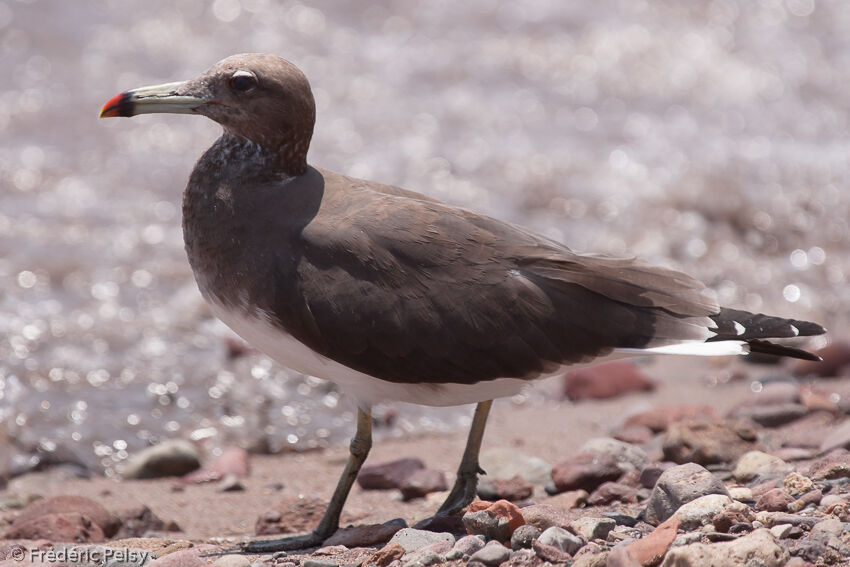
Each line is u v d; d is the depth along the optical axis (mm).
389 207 8273
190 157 21312
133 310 15719
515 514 7535
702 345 8031
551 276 8109
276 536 9250
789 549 6734
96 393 13312
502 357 8062
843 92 25250
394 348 8055
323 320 8055
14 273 16578
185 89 8547
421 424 12594
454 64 26047
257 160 8484
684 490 7738
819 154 22000
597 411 12594
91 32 26703
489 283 8047
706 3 29734
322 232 8156
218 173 8523
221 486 10852
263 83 8383
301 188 8445
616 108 24219
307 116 8500
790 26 28641
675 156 21734
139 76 24719
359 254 8078
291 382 13734
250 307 8305
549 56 26625
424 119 23312
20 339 14633
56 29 26719
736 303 16141
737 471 9281
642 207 19484
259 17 28062
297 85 8430
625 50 26984
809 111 24266
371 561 7332
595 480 9594
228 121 8484
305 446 12242
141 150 21516
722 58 26844
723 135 22984
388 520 9297
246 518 10086
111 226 18453
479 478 10039
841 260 17656
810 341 14344
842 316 15641
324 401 13289
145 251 17641
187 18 27797
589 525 7547
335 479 11188
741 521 7180
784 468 9172
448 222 8242
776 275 17125
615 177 20734
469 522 7590
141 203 19375
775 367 13727
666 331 8086
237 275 8305
